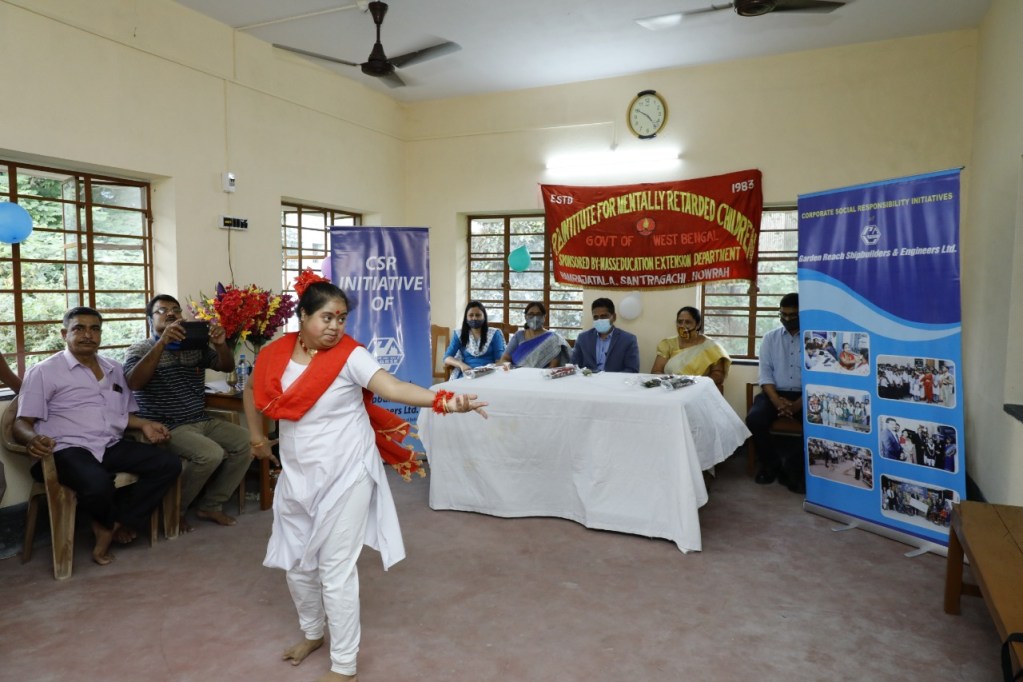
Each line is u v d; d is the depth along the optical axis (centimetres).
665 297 557
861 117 489
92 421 317
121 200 405
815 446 375
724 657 232
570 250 579
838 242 352
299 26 448
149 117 396
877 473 345
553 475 365
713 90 528
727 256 530
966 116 462
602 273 572
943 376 312
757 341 543
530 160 592
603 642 241
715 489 427
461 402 204
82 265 384
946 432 313
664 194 546
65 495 298
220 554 325
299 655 229
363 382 208
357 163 572
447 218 626
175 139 413
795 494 416
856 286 346
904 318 326
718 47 491
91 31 361
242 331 401
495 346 516
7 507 332
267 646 241
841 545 332
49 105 344
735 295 546
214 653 236
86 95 361
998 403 341
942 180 305
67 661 231
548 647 238
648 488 337
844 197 347
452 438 379
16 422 303
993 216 369
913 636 246
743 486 434
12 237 301
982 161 412
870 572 301
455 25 448
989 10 411
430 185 630
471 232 638
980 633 248
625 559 315
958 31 459
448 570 303
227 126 449
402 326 461
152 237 422
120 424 331
